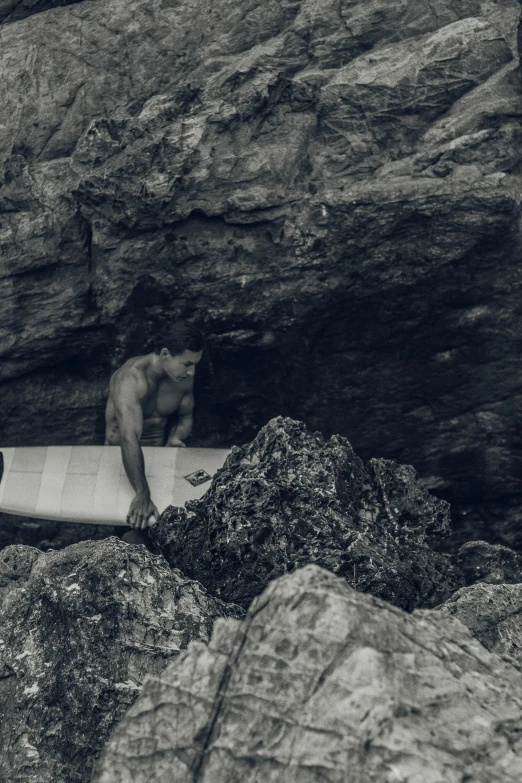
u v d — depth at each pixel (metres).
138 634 4.12
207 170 6.86
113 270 7.12
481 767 2.29
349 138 6.88
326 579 2.62
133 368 6.75
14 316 7.48
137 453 6.57
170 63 7.64
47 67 7.95
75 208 7.25
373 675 2.38
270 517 5.04
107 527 7.96
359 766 2.27
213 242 6.86
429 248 6.45
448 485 7.18
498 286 6.55
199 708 2.56
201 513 5.26
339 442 5.46
